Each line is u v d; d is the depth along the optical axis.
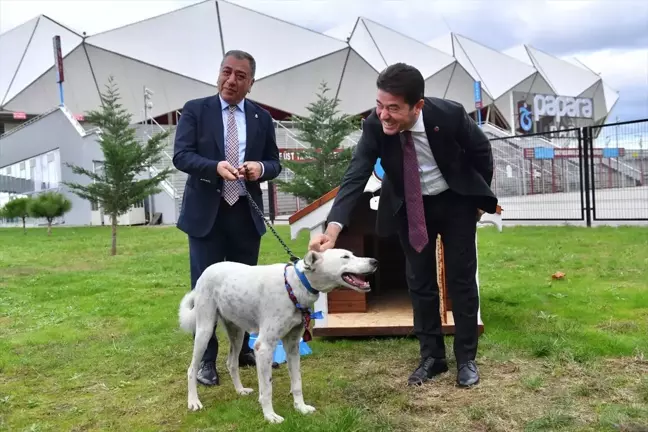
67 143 29.20
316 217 5.20
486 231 14.46
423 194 3.95
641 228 13.32
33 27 43.91
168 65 40.97
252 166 4.09
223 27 43.97
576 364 4.23
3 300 7.96
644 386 3.70
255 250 4.53
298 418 3.46
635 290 6.78
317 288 3.48
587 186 14.84
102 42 40.03
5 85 41.59
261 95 42.38
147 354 5.12
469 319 4.00
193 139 4.23
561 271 8.37
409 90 3.48
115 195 14.09
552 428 3.19
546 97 47.59
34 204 19.89
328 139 17.03
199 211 4.27
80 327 6.29
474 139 3.78
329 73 44.00
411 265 4.12
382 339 5.24
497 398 3.68
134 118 40.50
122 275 10.05
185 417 3.70
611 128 14.78
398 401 3.71
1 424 3.70
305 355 4.88
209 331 3.84
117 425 3.63
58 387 4.38
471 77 51.28
